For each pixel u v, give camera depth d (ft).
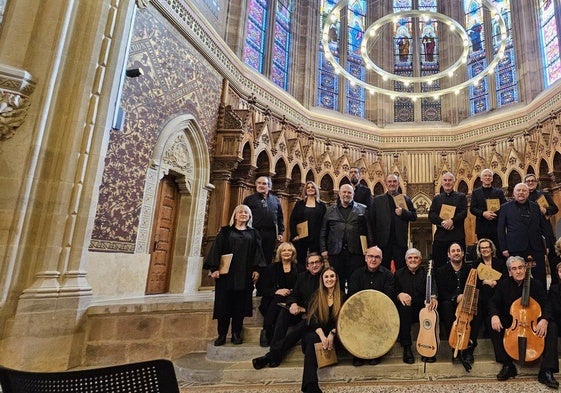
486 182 19.53
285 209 36.86
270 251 19.35
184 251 26.58
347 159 42.32
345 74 32.60
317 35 47.85
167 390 4.72
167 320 16.89
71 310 14.99
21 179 14.73
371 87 32.94
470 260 19.26
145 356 16.25
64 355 14.65
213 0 32.89
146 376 4.67
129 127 21.38
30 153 14.93
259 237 16.34
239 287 15.11
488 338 16.03
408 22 51.80
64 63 16.30
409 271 16.12
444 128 45.88
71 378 4.48
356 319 14.16
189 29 27.12
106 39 17.43
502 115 41.32
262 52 41.37
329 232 18.08
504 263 16.94
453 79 47.88
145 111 22.68
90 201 16.34
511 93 42.88
